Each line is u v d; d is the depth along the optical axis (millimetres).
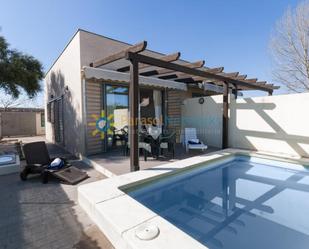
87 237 3576
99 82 10094
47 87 18203
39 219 4156
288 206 5207
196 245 2826
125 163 7945
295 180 6961
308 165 7488
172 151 9242
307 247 3662
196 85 13625
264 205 5312
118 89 10953
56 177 6332
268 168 8289
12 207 4680
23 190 5703
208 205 5367
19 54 15195
